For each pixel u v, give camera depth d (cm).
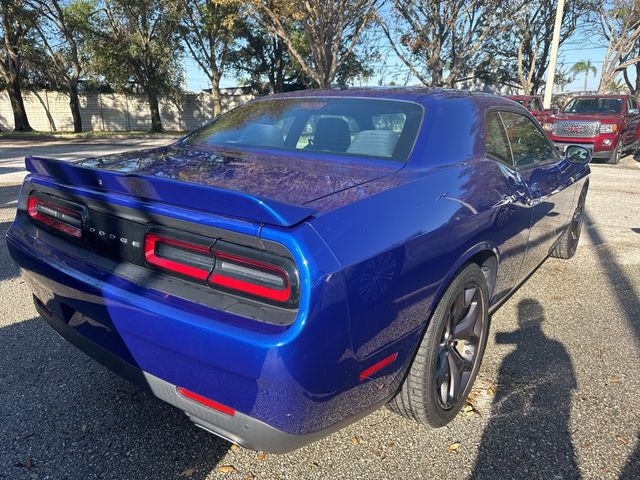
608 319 379
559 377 299
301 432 178
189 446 238
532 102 1773
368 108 293
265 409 172
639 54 3148
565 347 335
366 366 190
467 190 252
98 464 225
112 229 213
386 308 192
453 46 2502
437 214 223
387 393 211
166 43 2922
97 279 208
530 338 347
